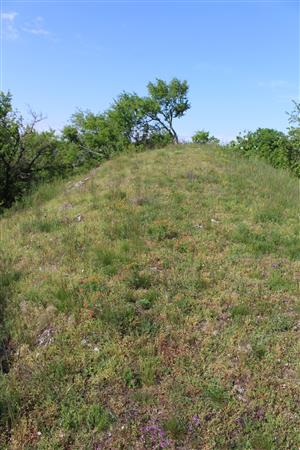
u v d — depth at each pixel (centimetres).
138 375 467
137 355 494
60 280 641
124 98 3769
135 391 448
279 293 629
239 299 604
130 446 392
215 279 658
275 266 716
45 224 893
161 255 726
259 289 634
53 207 1046
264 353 501
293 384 458
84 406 426
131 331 530
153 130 3816
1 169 2395
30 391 443
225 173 1294
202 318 564
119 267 680
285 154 1938
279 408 429
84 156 3862
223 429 407
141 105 3653
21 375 468
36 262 729
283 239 827
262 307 586
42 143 2556
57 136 2698
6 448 392
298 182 1405
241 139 2117
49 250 766
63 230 853
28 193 1411
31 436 400
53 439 395
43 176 2561
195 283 638
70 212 965
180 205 983
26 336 527
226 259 730
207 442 395
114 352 495
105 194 1041
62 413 420
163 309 573
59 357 489
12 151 2427
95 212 932
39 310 581
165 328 539
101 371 470
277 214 964
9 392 433
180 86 3644
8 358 496
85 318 551
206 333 536
